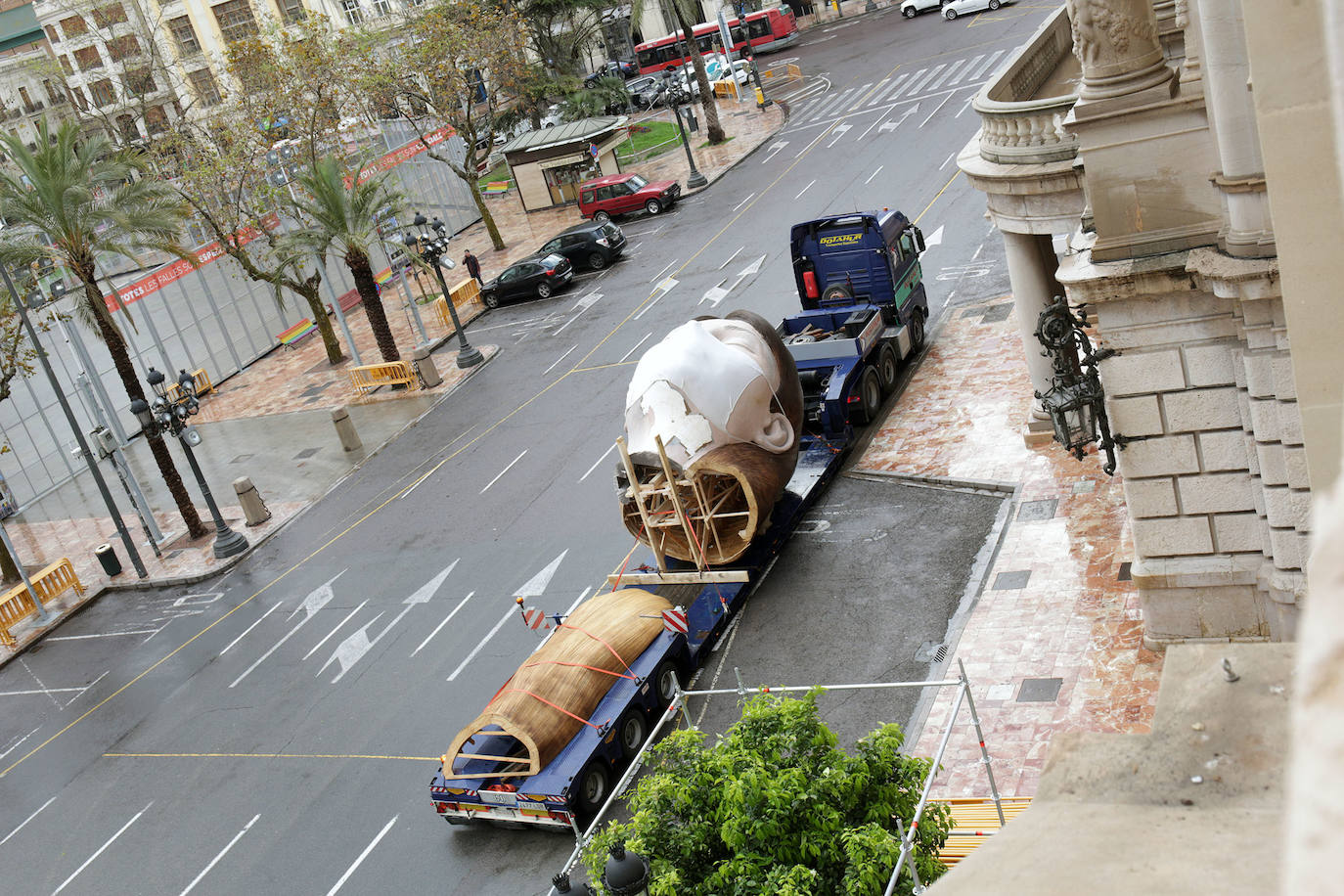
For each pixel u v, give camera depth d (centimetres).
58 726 2512
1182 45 1659
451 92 5038
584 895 1026
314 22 5038
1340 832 75
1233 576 1473
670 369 2036
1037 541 1989
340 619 2564
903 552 2103
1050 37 2553
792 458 2148
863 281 2767
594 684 1780
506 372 3766
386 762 2012
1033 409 2264
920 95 5412
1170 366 1373
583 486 2802
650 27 8531
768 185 4834
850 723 1723
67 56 6862
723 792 1054
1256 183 1188
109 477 4056
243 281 4881
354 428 3666
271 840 1902
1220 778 257
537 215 5709
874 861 964
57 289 4178
